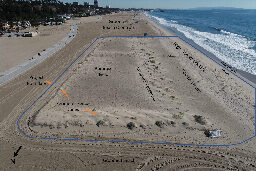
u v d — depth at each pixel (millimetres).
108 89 27734
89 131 18875
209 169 14812
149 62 39844
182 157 15922
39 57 45250
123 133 18578
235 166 15039
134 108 22641
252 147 16844
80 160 15734
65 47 54781
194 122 20016
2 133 18906
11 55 47625
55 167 15125
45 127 19562
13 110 23078
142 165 15219
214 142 17484
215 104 23875
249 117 21250
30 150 16797
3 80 32250
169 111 22047
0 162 15609
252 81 31312
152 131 18797
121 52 47750
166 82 30234
